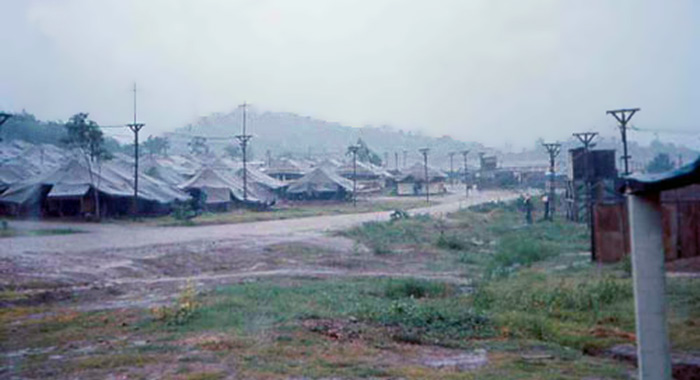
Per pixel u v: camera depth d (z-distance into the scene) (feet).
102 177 158.51
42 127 235.61
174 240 100.01
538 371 25.39
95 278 62.44
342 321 35.50
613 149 118.73
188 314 37.86
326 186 251.60
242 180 229.86
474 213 165.99
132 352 29.09
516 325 34.47
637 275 13.38
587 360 27.48
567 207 134.62
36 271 63.57
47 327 36.58
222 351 28.78
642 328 13.25
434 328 33.81
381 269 71.46
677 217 62.03
